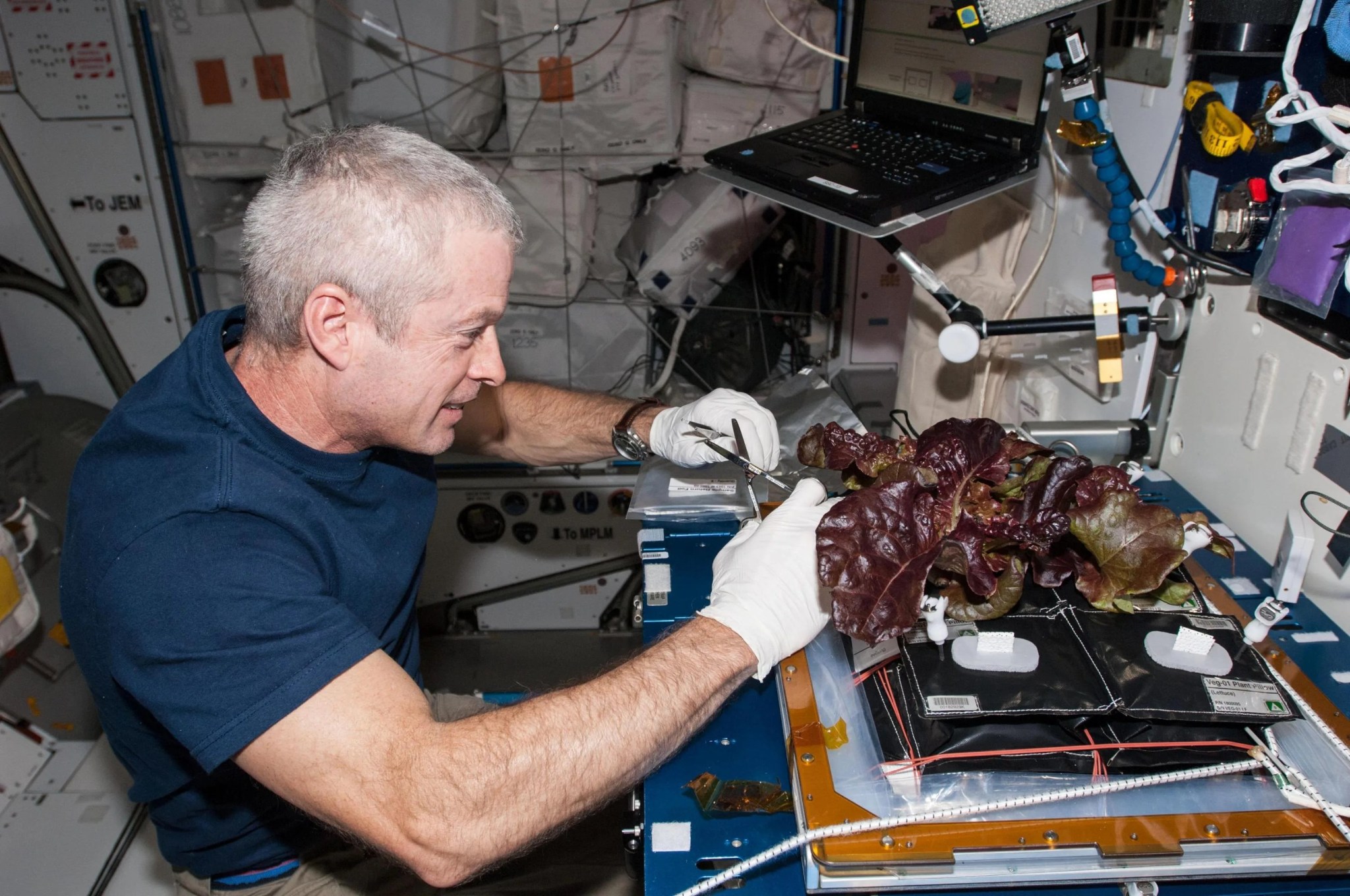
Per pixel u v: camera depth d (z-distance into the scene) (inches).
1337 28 39.3
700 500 55.7
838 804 35.2
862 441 43.6
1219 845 33.4
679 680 37.0
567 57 85.0
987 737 35.9
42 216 92.0
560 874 54.4
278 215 34.9
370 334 35.6
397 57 85.2
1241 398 51.6
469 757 33.5
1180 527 37.6
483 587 106.7
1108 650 37.1
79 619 40.4
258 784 45.9
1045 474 38.7
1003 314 69.2
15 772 77.7
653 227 94.9
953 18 55.8
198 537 35.9
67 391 100.5
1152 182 56.7
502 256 36.3
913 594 34.6
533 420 61.5
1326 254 42.5
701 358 100.6
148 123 88.9
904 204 49.9
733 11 86.4
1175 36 52.8
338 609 35.9
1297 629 45.3
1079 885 34.7
